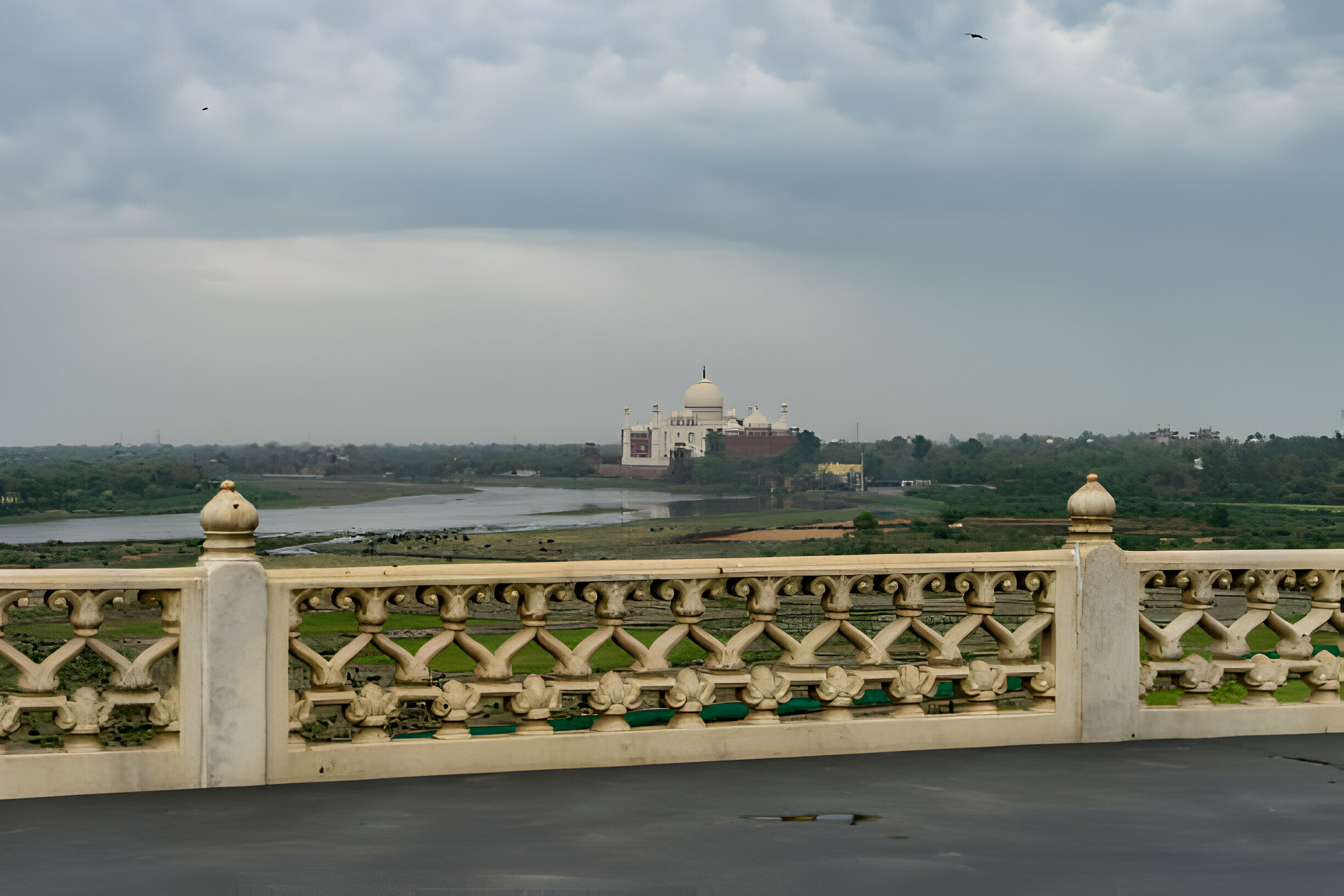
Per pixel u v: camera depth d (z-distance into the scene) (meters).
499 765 6.36
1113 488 131.25
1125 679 7.33
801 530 109.94
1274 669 7.58
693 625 6.72
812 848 5.11
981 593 7.15
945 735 7.02
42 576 5.73
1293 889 4.60
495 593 6.57
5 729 5.75
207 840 5.18
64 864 4.84
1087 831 5.41
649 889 4.57
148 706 6.00
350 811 5.64
